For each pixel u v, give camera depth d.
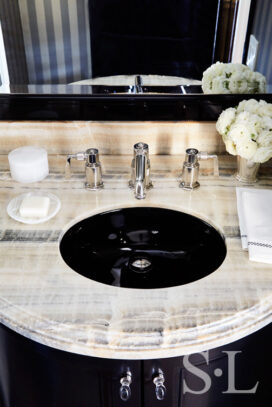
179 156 1.23
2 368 0.92
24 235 0.94
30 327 0.73
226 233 0.95
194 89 1.14
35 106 1.15
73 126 1.19
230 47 1.10
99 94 1.14
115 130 1.19
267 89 1.16
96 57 1.09
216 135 1.21
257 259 0.86
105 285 0.80
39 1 1.03
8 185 1.11
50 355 0.79
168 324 0.72
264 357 0.90
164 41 1.06
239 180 1.14
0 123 1.17
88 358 0.77
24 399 0.94
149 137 1.21
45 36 1.07
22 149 1.14
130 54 1.09
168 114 1.17
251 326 0.74
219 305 0.76
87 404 0.86
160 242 1.10
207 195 1.08
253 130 1.01
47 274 0.83
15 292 0.79
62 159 1.21
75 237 1.01
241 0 1.04
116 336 0.70
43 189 1.10
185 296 0.78
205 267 0.98
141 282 1.00
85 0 1.03
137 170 1.02
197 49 1.09
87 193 1.09
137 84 1.13
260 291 0.79
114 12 1.04
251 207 1.00
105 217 1.06
